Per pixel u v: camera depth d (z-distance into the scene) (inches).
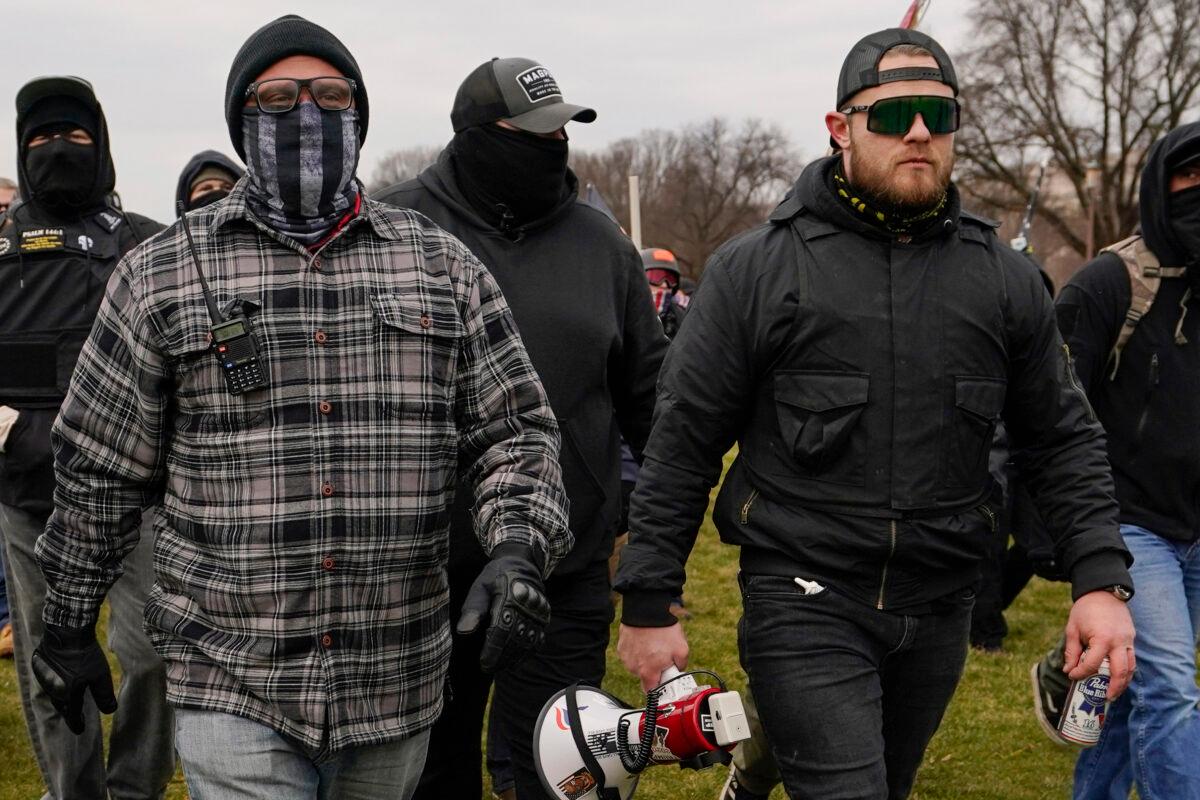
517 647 82.0
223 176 208.1
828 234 105.5
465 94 129.6
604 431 132.6
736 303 106.1
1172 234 130.6
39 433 140.6
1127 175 1688.0
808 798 102.7
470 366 92.7
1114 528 107.5
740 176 2608.3
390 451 87.0
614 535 134.6
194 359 84.9
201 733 86.1
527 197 129.0
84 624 90.7
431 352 88.9
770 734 106.2
